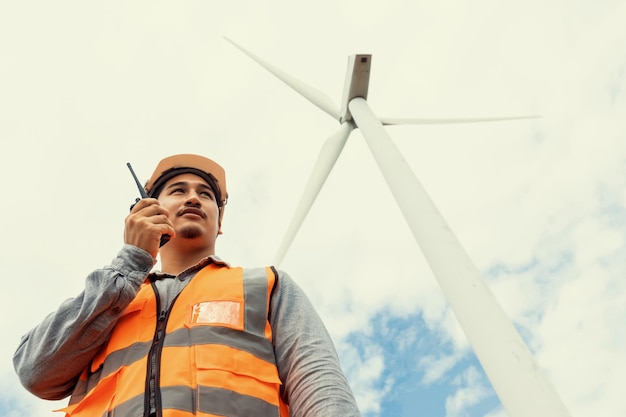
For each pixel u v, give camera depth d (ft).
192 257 5.27
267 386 3.52
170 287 4.30
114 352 3.81
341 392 3.43
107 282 3.88
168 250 5.30
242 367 3.52
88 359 3.93
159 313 4.01
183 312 3.91
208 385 3.33
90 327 3.84
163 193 5.69
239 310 3.89
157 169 6.02
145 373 3.45
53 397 4.07
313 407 3.36
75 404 3.74
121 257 4.11
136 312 4.09
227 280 4.17
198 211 5.40
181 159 6.08
